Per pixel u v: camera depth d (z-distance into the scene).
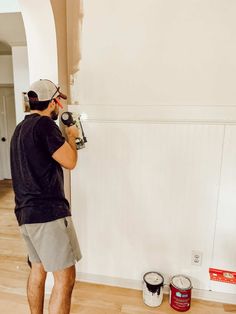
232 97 1.56
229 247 1.71
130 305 1.75
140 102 1.68
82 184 1.83
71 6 1.66
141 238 1.83
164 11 1.54
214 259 1.75
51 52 1.59
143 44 1.60
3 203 3.72
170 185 1.71
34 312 1.53
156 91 1.64
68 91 1.76
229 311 1.71
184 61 1.57
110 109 1.71
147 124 1.66
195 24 1.52
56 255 1.29
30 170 1.26
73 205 1.87
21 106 3.89
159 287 1.70
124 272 1.91
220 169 1.62
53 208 1.28
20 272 2.09
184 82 1.60
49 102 1.36
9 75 4.59
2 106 4.96
